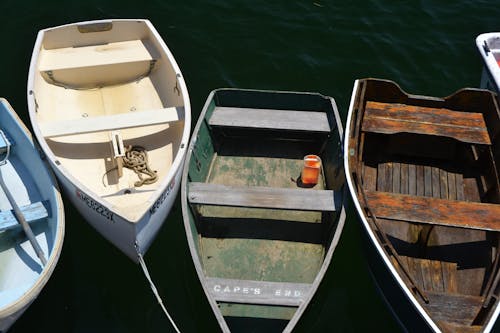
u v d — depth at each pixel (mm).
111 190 9508
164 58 10734
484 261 8875
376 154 10227
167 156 9953
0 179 8992
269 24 13352
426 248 9133
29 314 8734
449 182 9852
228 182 10250
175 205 10148
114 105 10789
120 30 11172
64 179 8688
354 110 9836
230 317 8461
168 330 8688
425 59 12852
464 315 7523
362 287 9383
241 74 12398
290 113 10461
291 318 8211
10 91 11898
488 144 9422
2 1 13398
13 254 8898
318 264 9227
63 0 13531
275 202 9039
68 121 9523
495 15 13852
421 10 13891
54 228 8797
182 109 9883
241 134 10812
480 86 11875
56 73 10555
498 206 8547
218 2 13734
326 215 9828
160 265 9391
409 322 8109
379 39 13180
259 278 9016
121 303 8961
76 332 8617
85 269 9297
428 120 9711
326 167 10289
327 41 13086
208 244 9422
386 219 8766
